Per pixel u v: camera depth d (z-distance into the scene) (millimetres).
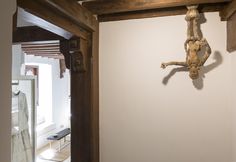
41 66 5137
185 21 1278
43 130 4668
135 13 1350
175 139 1291
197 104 1262
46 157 3908
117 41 1383
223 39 1231
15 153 1945
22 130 2025
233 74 1184
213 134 1239
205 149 1249
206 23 1249
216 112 1238
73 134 1348
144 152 1337
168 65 1258
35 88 2129
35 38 1433
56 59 5355
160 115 1314
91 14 1269
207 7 1246
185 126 1277
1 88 424
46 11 899
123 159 1370
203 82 1252
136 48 1354
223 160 1226
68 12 981
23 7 767
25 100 2070
